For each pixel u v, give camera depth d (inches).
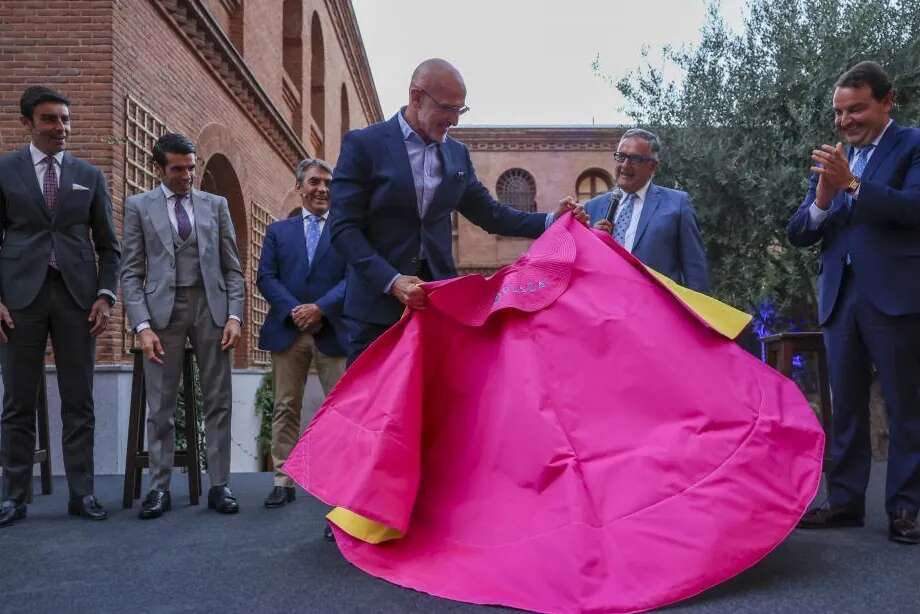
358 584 104.2
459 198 130.6
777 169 272.7
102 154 235.1
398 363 115.0
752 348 177.2
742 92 289.9
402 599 95.7
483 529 104.3
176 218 173.6
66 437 166.2
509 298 115.5
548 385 109.0
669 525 93.7
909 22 266.4
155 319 168.1
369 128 127.9
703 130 295.4
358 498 105.1
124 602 97.7
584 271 118.2
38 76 236.2
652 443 102.8
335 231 124.8
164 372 169.9
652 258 152.3
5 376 160.6
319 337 175.0
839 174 124.0
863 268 130.2
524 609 89.4
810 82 272.8
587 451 103.4
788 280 287.7
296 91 507.2
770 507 96.9
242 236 393.4
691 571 89.8
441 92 119.3
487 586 94.3
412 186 125.0
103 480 220.4
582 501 97.0
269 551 127.2
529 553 95.3
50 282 162.6
